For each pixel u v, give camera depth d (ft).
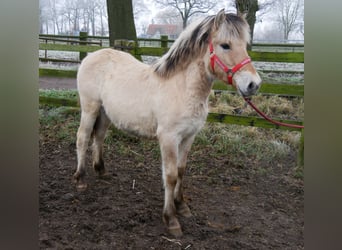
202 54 8.77
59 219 9.37
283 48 35.99
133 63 10.69
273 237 9.16
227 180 12.65
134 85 9.87
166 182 8.98
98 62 11.10
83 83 11.21
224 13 8.30
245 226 9.65
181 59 8.98
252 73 8.09
